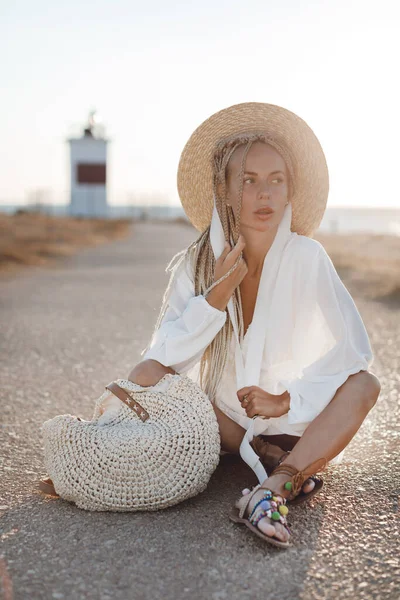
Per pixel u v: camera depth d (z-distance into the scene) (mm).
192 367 2754
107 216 56938
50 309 8055
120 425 2512
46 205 56906
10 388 4270
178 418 2420
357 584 1896
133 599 1833
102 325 6926
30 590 1870
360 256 16531
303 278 2576
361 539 2160
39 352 5488
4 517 2354
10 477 2746
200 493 2557
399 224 102625
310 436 2320
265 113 2721
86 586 1896
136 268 14398
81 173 55875
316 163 2717
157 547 2121
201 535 2199
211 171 2865
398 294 9047
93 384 4414
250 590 1873
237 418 2707
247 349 2652
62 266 14852
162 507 2389
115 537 2193
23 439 3234
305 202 2781
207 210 2977
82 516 2365
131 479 2344
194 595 1850
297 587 1887
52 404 3895
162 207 78375
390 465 2818
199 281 2699
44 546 2133
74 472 2383
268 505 2160
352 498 2484
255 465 2473
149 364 2586
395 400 3883
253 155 2520
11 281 11398
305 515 2342
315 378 2461
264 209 2506
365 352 2490
